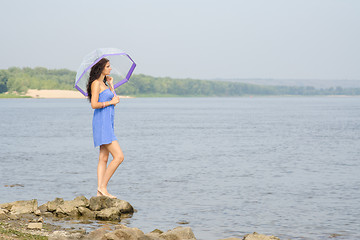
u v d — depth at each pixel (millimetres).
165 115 71938
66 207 9508
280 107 120062
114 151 9812
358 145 26219
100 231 7719
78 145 25266
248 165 17562
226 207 10430
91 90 9656
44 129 38688
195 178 14367
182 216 9602
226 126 45250
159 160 18938
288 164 17938
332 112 85688
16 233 7449
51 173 15234
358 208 10391
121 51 9836
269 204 10773
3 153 21250
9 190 12258
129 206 9828
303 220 9352
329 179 14336
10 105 118312
